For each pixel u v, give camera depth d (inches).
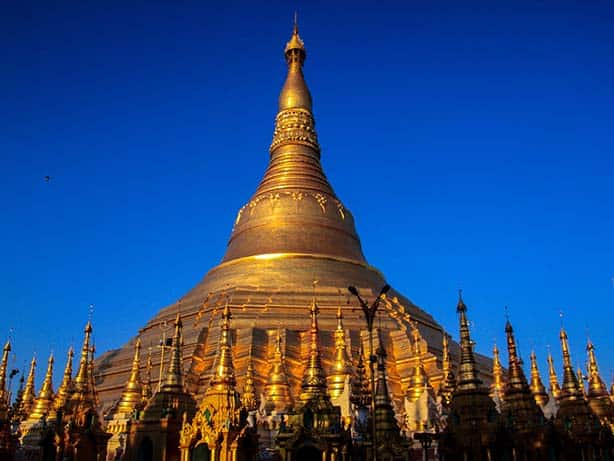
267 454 2145.7
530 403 1983.3
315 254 3754.9
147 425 1913.1
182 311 3491.6
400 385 3061.0
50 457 1988.2
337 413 1830.7
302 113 4436.5
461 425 1811.0
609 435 2161.7
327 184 4261.8
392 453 1926.7
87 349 2172.7
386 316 3425.2
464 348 1903.3
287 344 3058.6
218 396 1769.2
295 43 4672.7
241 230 3998.5
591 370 2778.1
